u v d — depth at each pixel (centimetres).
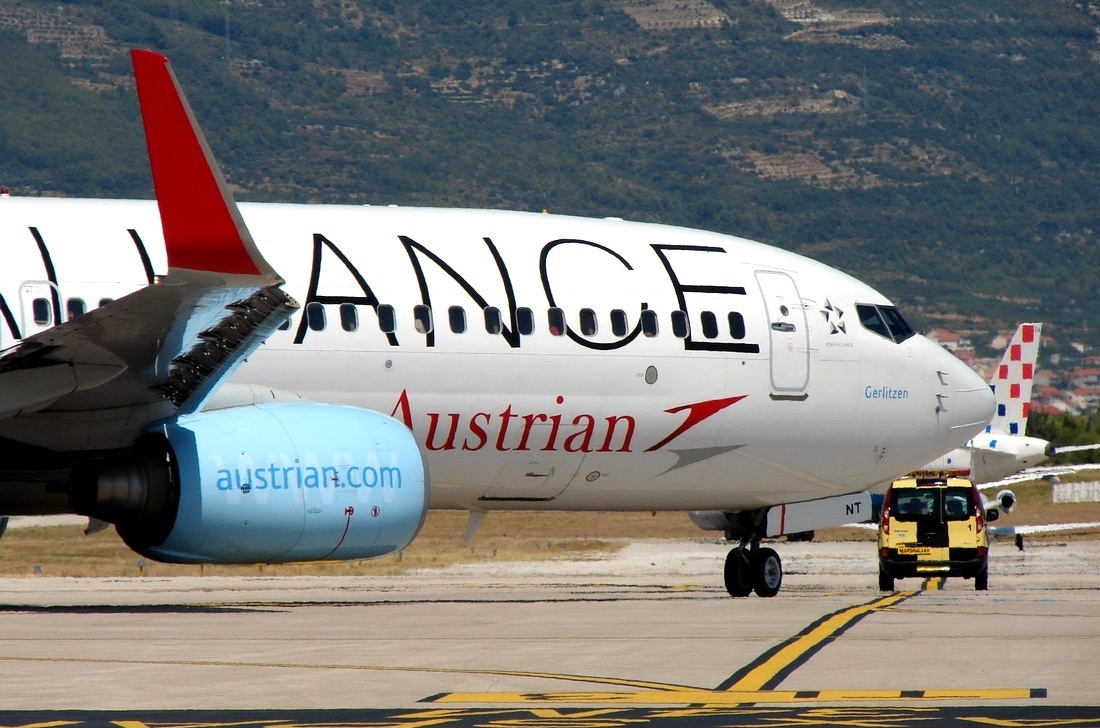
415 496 6347
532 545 17538
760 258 7900
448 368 6838
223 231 5403
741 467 7750
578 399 7162
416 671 4481
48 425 6012
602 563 13900
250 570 12862
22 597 7900
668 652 4997
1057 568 12838
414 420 6819
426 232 7050
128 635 5372
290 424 6162
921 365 8212
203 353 5941
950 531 9456
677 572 12644
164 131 5375
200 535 5938
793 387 7744
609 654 4934
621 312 7294
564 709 3853
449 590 9206
